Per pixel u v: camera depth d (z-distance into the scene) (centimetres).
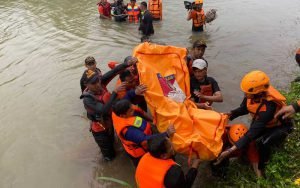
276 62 810
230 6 1302
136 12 1232
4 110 714
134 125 438
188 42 988
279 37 961
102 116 504
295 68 772
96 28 1191
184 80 533
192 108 487
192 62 561
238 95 681
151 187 357
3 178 531
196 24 1046
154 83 500
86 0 1616
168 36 1045
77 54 970
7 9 1560
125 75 515
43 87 797
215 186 457
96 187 502
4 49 1058
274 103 412
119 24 1225
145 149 438
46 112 694
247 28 1055
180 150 434
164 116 467
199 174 488
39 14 1434
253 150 438
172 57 547
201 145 425
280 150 449
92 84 509
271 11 1205
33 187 509
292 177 414
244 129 450
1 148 598
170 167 352
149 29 1040
